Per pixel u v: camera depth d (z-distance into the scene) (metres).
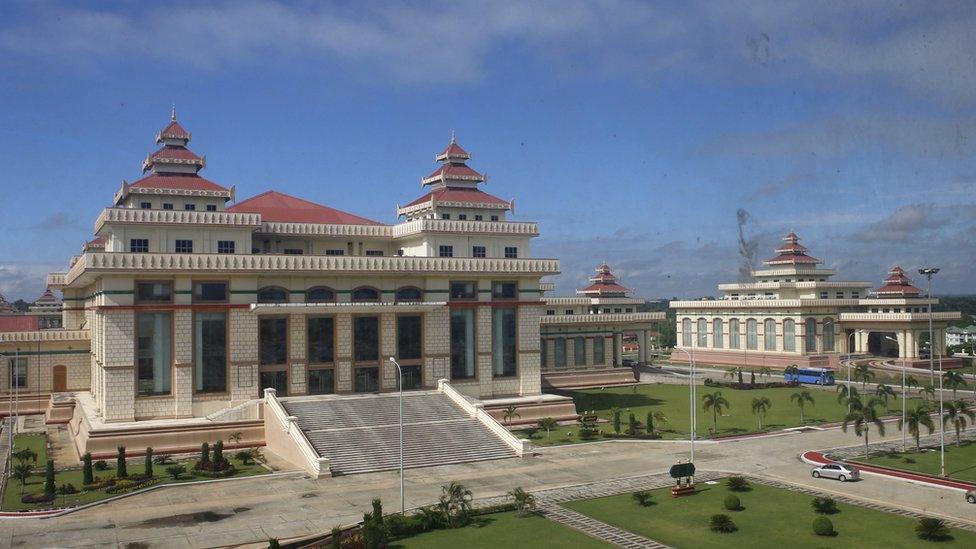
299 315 74.19
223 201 80.50
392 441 64.75
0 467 61.56
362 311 74.06
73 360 90.56
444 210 90.06
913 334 129.25
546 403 80.12
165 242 73.50
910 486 54.28
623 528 44.84
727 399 99.06
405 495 51.97
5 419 86.00
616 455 65.25
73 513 47.72
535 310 85.62
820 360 132.12
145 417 68.06
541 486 54.75
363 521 44.41
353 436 65.00
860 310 140.88
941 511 47.81
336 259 75.38
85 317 98.94
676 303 160.12
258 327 72.25
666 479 56.66
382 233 89.19
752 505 49.34
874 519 46.09
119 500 50.62
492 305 83.06
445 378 79.94
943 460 59.00
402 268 78.25
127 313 67.62
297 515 47.12
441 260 80.06
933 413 85.44
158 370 69.00
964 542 41.69
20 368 88.62
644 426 78.19
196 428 65.81
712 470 59.34
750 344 144.00
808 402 95.50
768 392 105.94
